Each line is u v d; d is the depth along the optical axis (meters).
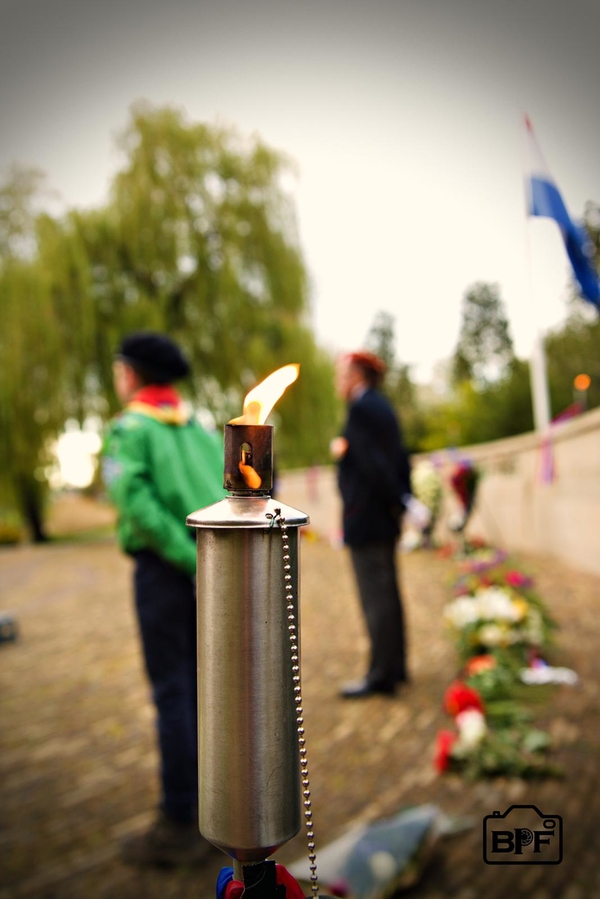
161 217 15.73
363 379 4.01
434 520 11.45
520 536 10.27
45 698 4.56
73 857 2.51
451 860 2.25
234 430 0.54
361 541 3.94
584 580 7.30
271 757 0.53
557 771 2.78
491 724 3.29
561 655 4.47
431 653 4.91
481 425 16.17
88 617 7.48
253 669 0.52
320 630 6.13
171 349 2.45
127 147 15.92
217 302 16.17
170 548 2.19
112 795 3.03
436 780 2.88
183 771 2.35
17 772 3.33
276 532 0.53
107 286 16.03
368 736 3.43
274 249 16.42
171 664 2.32
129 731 3.84
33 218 15.52
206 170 16.25
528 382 15.13
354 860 2.10
